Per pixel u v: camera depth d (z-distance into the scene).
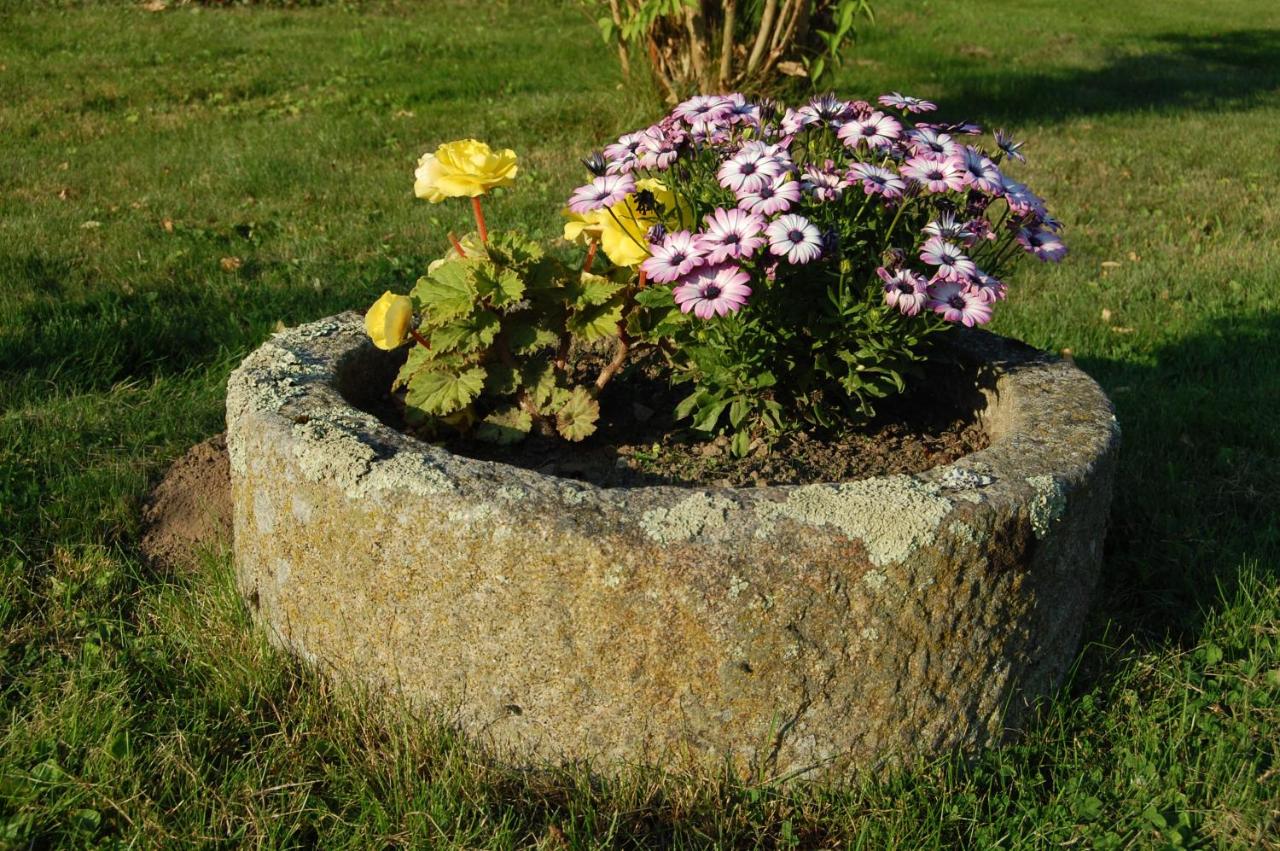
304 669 2.74
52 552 3.39
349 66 10.45
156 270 5.54
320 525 2.54
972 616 2.43
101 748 2.56
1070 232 6.50
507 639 2.40
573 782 2.47
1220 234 6.50
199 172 7.30
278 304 5.13
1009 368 3.08
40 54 10.72
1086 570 2.70
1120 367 4.76
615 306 2.96
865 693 2.39
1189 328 5.12
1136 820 2.46
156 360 4.60
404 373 3.02
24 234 5.95
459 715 2.52
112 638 3.03
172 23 12.40
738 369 2.83
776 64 7.77
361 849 2.37
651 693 2.37
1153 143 8.57
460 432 3.10
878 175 2.71
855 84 10.02
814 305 2.85
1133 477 3.79
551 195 6.80
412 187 6.98
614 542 2.28
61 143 8.03
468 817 2.42
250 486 2.74
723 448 3.02
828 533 2.29
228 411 2.91
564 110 8.55
